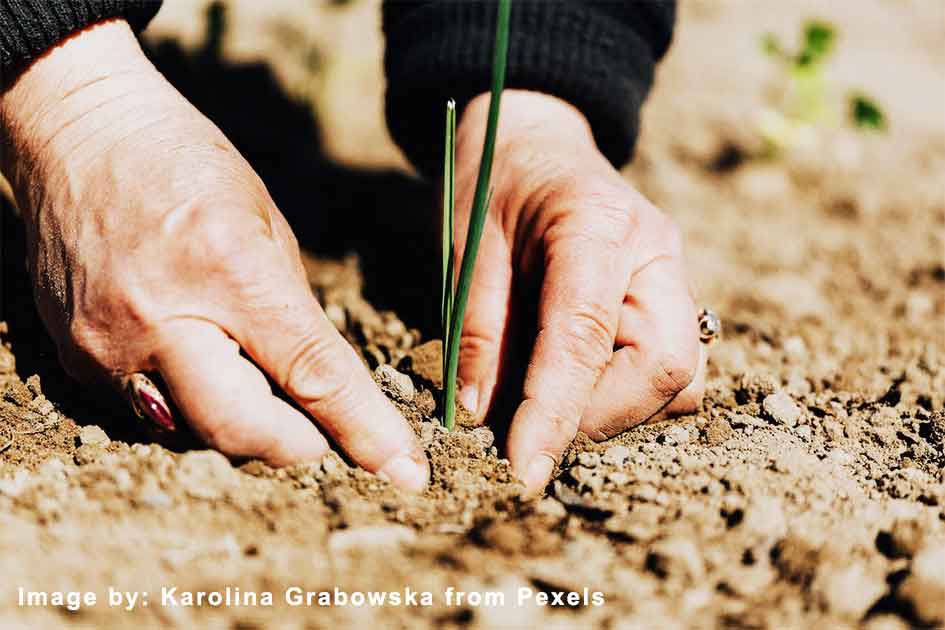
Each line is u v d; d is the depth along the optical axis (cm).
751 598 69
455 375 76
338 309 88
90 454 74
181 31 129
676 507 73
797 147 137
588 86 85
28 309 84
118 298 72
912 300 100
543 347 75
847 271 108
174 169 74
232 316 72
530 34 85
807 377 87
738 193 127
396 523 72
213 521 71
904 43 173
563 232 77
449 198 74
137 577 68
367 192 108
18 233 89
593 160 81
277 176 107
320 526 71
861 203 125
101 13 77
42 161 76
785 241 115
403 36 89
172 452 74
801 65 132
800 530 71
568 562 70
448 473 74
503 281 79
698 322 80
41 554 69
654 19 89
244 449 72
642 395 77
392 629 67
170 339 72
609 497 73
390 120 91
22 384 79
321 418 73
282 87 125
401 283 93
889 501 74
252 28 136
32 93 76
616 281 76
